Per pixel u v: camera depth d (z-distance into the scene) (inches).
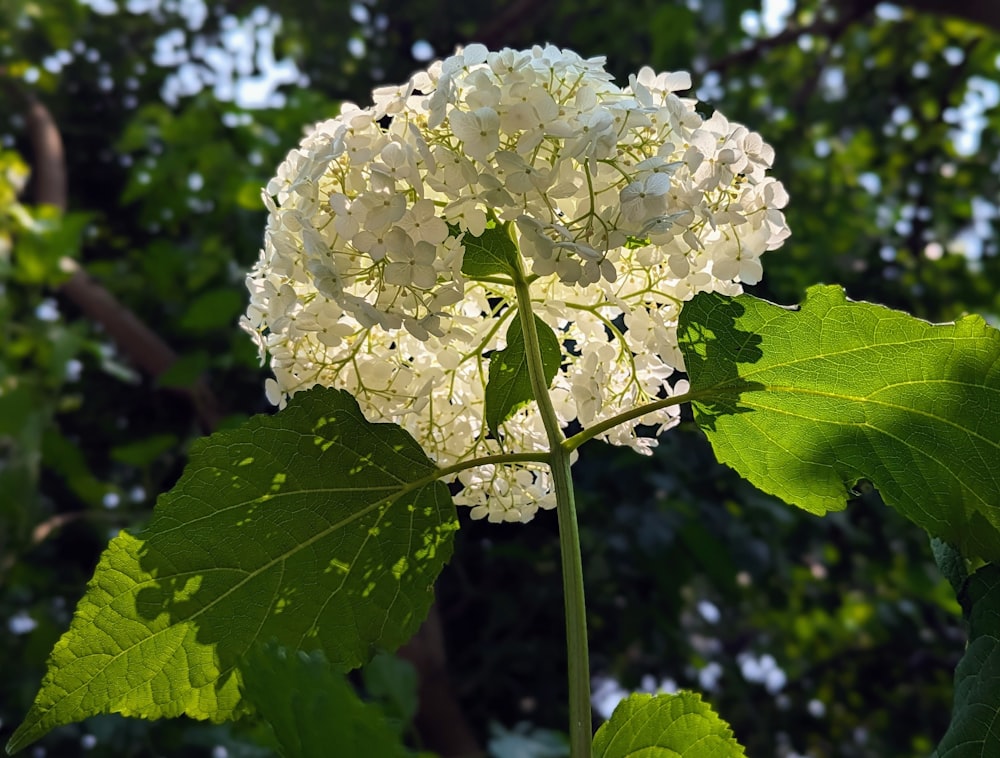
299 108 46.5
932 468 12.4
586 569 40.5
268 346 13.2
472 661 46.5
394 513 12.3
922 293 57.4
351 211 10.8
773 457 13.2
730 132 12.0
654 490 37.4
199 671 12.1
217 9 59.4
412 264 10.7
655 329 12.9
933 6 45.5
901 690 60.2
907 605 51.7
